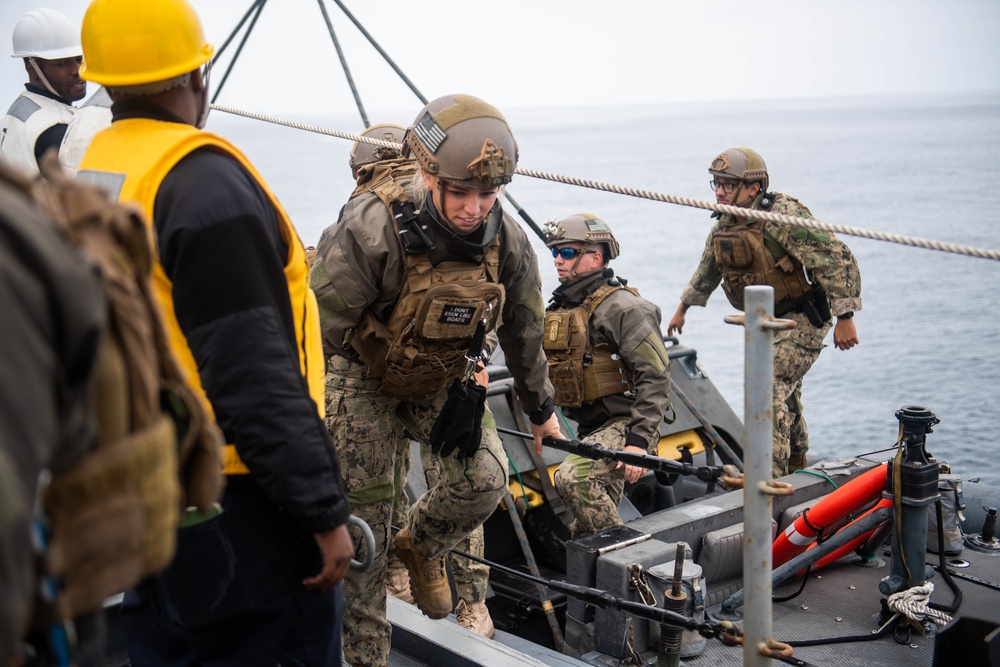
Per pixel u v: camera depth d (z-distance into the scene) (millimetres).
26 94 4250
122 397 1109
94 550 1068
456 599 4211
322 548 1839
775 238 5500
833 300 5414
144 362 1143
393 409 3057
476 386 2928
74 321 946
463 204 2621
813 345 5562
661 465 2695
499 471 3041
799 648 3641
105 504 1078
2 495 845
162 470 1148
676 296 32969
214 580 1850
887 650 3607
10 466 858
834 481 4609
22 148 4184
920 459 3770
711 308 28938
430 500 3092
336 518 1796
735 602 4023
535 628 4555
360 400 2994
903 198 70812
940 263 37094
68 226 1096
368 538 2555
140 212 1217
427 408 3053
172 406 1343
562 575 4777
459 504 3023
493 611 4691
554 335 4809
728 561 4137
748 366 2102
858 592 4070
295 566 1922
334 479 1804
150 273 1254
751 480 2127
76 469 1061
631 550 3779
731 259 5656
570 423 5355
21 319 884
